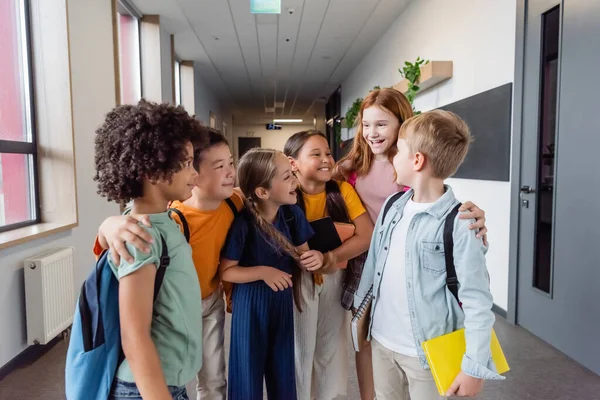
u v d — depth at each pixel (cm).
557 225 271
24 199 329
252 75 1018
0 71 304
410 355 123
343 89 1100
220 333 152
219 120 1418
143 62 599
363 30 677
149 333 83
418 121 121
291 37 708
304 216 153
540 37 290
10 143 306
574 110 254
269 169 138
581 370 247
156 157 86
